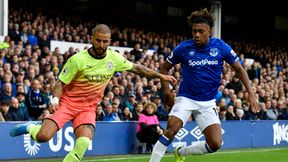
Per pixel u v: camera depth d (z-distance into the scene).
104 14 28.52
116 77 16.64
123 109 15.59
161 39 25.34
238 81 20.59
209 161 12.14
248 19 37.44
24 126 7.24
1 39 16.88
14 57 15.60
